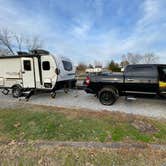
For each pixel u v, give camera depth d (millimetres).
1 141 4055
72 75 10969
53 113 5789
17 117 5578
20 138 4273
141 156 3131
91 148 3502
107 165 2896
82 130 4449
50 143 3842
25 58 8734
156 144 3635
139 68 6477
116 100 7613
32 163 3025
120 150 3373
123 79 6672
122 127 4512
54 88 8617
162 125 4625
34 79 8805
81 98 8820
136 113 5871
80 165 2920
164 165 2855
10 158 3201
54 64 8438
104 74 7207
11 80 9211
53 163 3004
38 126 4852
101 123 4789
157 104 7219
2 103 7562
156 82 6172
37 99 8656
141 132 4223
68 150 3443
